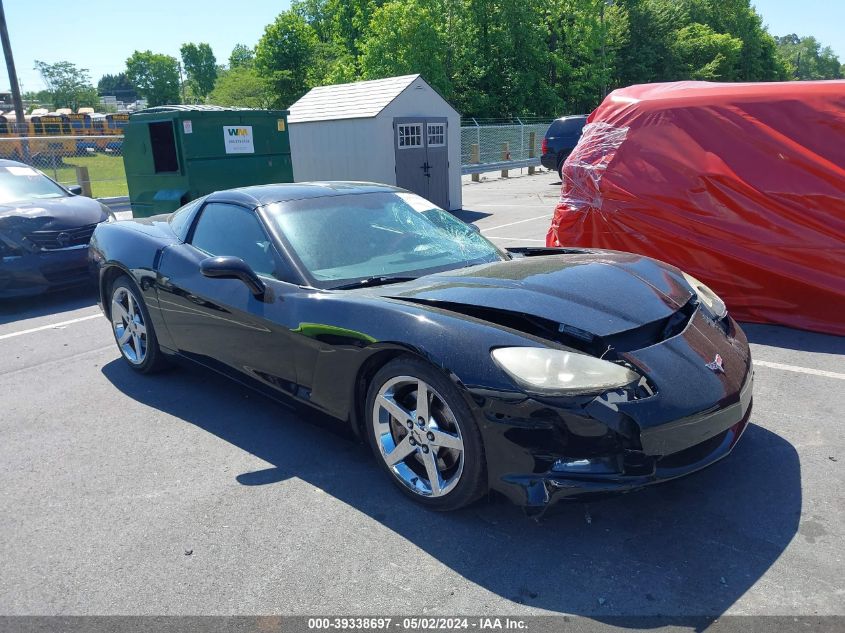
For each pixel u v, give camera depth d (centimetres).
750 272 511
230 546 258
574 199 594
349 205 379
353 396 295
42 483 314
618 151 564
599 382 231
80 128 4806
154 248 422
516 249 412
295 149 1265
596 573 233
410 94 1191
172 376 458
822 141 487
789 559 236
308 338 305
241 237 369
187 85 12731
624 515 267
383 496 290
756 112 511
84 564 251
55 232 672
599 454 232
